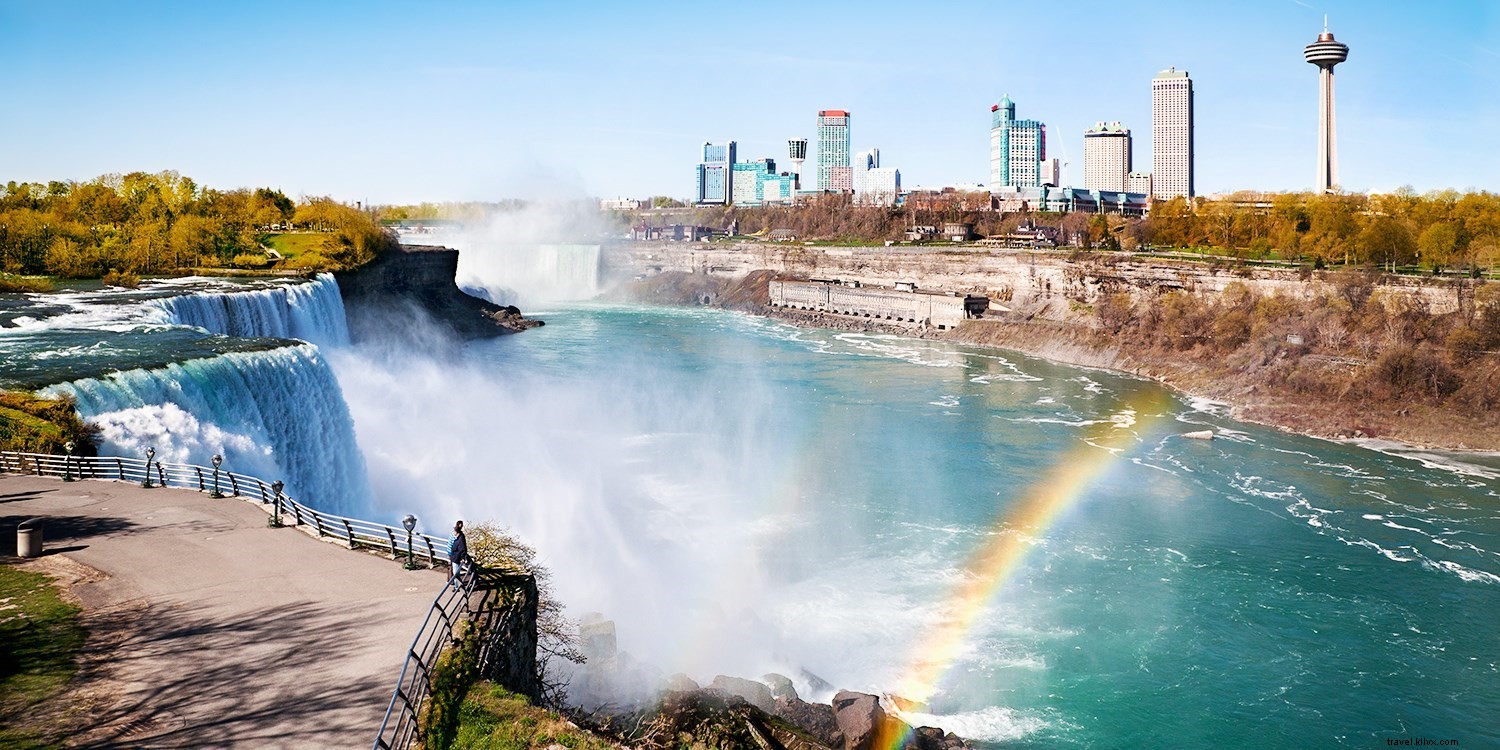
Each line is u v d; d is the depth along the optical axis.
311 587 29.64
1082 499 73.38
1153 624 51.97
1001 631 51.12
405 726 22.28
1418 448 90.56
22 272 114.25
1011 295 179.62
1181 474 80.62
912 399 112.62
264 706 23.00
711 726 33.38
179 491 39.53
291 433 65.50
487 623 26.95
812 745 33.91
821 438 92.44
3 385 50.53
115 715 22.52
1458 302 115.38
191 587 29.56
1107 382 126.00
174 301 85.69
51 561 31.47
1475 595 55.69
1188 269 148.25
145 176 164.50
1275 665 47.84
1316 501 73.31
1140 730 42.25
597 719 31.27
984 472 80.69
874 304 193.50
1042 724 42.59
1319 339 119.50
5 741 21.34
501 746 22.62
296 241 154.00
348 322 137.50
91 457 43.41
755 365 138.38
